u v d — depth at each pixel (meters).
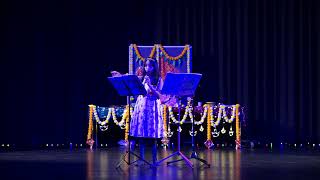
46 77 11.70
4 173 6.09
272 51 11.75
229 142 10.66
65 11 11.77
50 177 5.76
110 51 11.87
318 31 11.68
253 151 9.52
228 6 11.82
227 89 11.76
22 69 11.62
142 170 6.44
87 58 11.82
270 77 11.74
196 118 10.34
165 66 11.21
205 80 11.79
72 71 11.77
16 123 11.59
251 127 11.70
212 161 7.59
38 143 11.61
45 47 11.70
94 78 11.84
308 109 11.71
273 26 11.73
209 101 11.76
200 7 11.88
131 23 11.91
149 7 11.92
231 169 6.55
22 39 11.62
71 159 7.84
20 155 8.55
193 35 11.85
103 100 11.81
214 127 10.44
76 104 11.76
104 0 11.90
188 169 6.55
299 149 10.19
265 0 11.74
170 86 6.51
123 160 7.20
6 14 11.59
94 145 10.58
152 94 6.92
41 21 11.69
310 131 11.67
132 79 6.49
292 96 11.68
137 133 6.90
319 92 11.66
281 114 11.72
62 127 11.71
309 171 6.32
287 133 11.70
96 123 10.47
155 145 6.90
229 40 11.79
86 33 11.83
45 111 11.67
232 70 11.78
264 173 6.12
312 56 11.68
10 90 11.57
